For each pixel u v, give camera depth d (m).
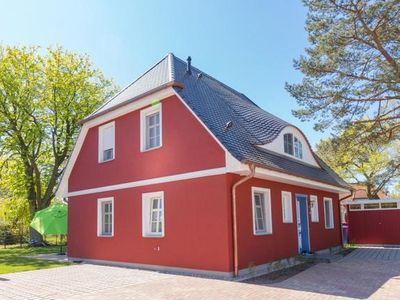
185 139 11.27
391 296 7.53
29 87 25.30
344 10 14.21
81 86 26.97
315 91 15.12
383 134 15.64
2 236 27.86
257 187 11.42
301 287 8.45
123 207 13.30
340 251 17.53
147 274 10.75
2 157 26.34
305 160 15.68
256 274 10.27
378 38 14.19
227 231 9.75
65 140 26.48
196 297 7.53
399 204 20.81
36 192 26.20
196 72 16.33
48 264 13.88
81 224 15.39
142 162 12.72
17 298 7.82
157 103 12.48
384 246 20.66
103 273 11.12
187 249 10.70
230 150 9.82
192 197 10.78
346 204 22.05
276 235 12.14
